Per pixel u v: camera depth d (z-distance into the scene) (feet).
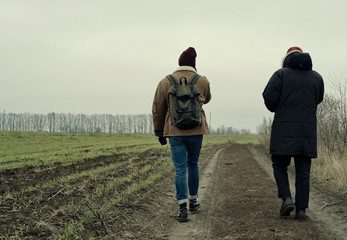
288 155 11.60
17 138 102.78
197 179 13.35
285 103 11.50
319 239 9.43
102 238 9.96
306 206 11.51
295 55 11.71
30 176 23.94
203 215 12.91
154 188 18.81
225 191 17.87
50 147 67.92
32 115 431.84
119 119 434.71
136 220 12.30
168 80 12.34
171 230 11.26
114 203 13.79
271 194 16.24
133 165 30.53
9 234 9.48
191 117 11.82
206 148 69.05
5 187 18.28
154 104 12.63
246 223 11.22
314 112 11.66
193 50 13.00
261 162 35.14
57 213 11.80
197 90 12.14
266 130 82.84
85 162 35.60
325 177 21.61
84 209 12.42
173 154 12.42
